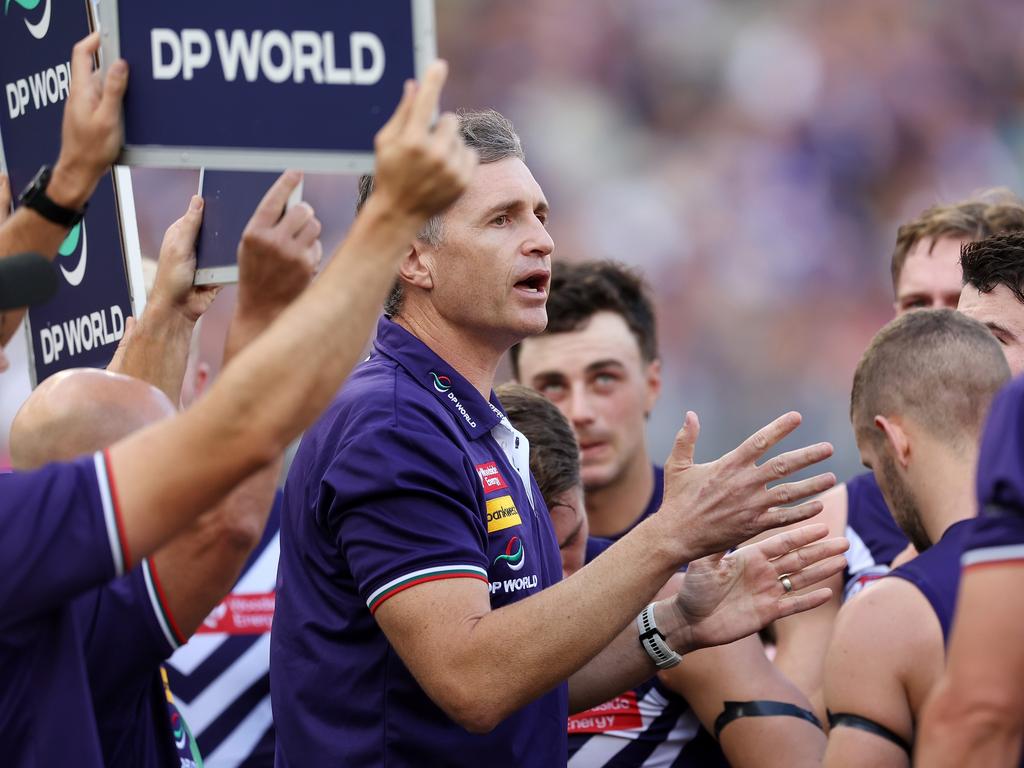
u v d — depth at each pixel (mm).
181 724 8484
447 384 8172
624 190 40688
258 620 11469
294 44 6090
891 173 41438
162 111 6105
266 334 5387
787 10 42219
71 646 6105
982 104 42438
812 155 41281
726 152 41125
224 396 5301
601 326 12523
